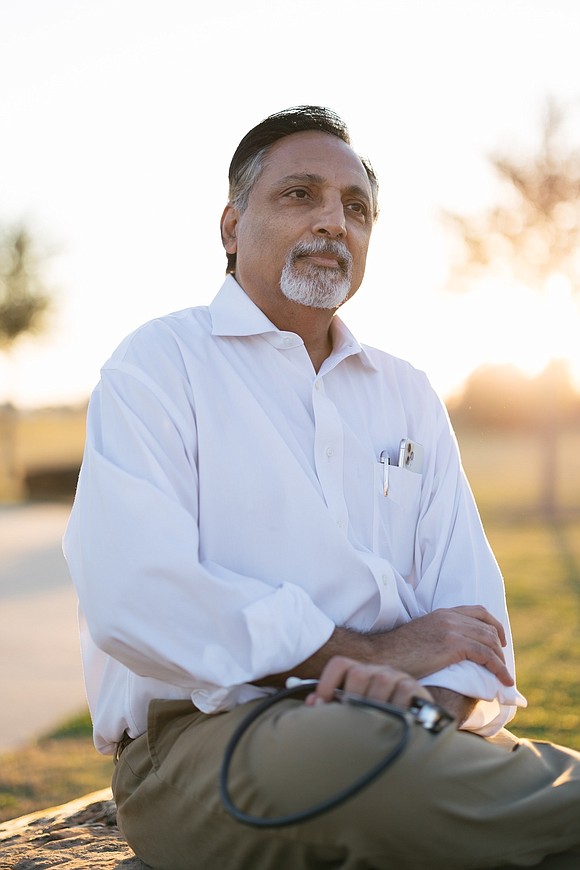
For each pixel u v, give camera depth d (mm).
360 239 2393
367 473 2293
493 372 34938
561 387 19812
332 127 2414
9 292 25312
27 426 46531
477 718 2045
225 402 2139
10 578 10500
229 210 2502
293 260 2301
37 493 25094
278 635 1799
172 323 2236
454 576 2322
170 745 1893
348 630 1925
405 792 1525
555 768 1728
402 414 2461
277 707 1690
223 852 1752
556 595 9148
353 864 1592
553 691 5738
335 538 2082
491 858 1585
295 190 2320
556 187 17641
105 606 1860
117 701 2096
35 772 4594
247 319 2252
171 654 1809
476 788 1574
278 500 2086
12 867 2164
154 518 1881
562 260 17859
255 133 2402
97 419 2078
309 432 2225
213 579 1829
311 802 1555
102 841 2324
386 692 1608
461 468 2500
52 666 6559
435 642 1948
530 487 24156
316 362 2424
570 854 1654
